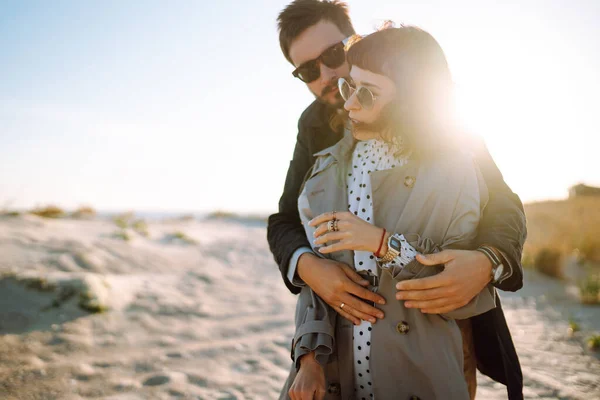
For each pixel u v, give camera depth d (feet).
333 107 6.86
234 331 15.23
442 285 4.42
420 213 4.78
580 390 9.92
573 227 42.52
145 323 15.15
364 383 5.04
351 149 5.55
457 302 4.50
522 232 4.90
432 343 4.68
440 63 4.88
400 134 4.80
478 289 4.55
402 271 4.58
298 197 6.21
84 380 10.63
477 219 4.71
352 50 4.80
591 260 33.94
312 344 4.86
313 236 5.22
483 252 4.58
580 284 23.07
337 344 5.17
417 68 4.69
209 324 15.79
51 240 22.71
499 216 4.87
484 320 5.56
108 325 14.55
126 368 11.51
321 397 4.71
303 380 4.72
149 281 20.02
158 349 13.08
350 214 4.76
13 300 14.80
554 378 10.75
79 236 25.62
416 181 4.86
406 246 4.56
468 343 5.49
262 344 13.93
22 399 9.47
